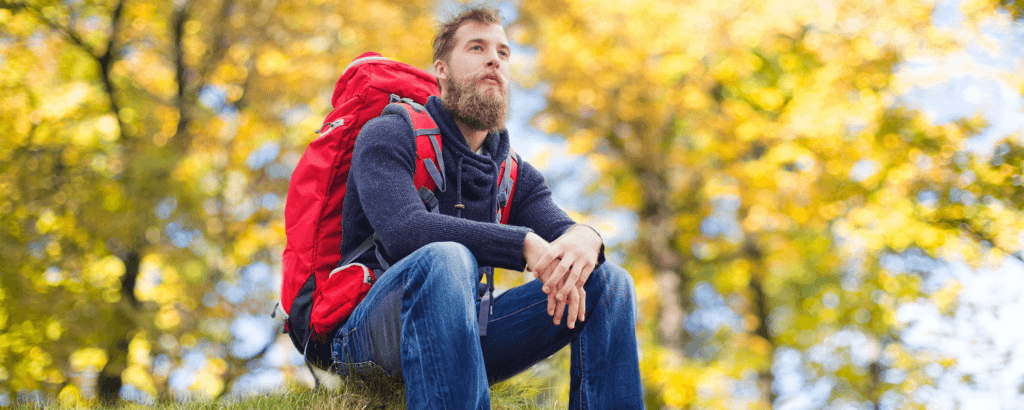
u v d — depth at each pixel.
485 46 1.84
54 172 9.52
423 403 1.36
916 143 8.73
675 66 9.69
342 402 1.74
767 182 9.54
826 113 8.81
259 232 9.67
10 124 9.91
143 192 8.97
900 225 8.71
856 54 8.96
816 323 10.99
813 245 10.32
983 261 8.80
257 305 9.20
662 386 10.32
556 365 2.62
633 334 1.63
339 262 1.78
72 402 2.92
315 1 9.29
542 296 1.66
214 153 9.66
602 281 1.63
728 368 10.70
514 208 1.99
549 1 10.09
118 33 9.98
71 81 10.26
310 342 1.82
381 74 1.87
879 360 10.62
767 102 9.61
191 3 9.70
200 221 9.13
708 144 10.54
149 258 9.62
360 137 1.71
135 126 9.98
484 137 1.92
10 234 8.98
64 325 8.66
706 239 11.62
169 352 8.79
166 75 10.52
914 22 8.66
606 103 10.48
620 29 9.73
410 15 9.58
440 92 1.94
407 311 1.44
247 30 9.48
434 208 1.71
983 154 8.60
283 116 9.74
